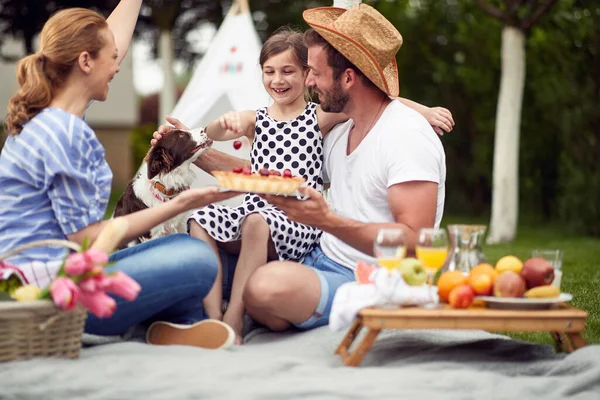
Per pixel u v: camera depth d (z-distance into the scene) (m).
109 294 4.32
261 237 4.95
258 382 3.71
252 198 5.25
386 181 4.68
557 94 13.55
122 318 4.44
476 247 4.42
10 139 4.34
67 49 4.29
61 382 3.69
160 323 4.59
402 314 3.88
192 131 6.55
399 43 4.86
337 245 4.97
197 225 5.02
